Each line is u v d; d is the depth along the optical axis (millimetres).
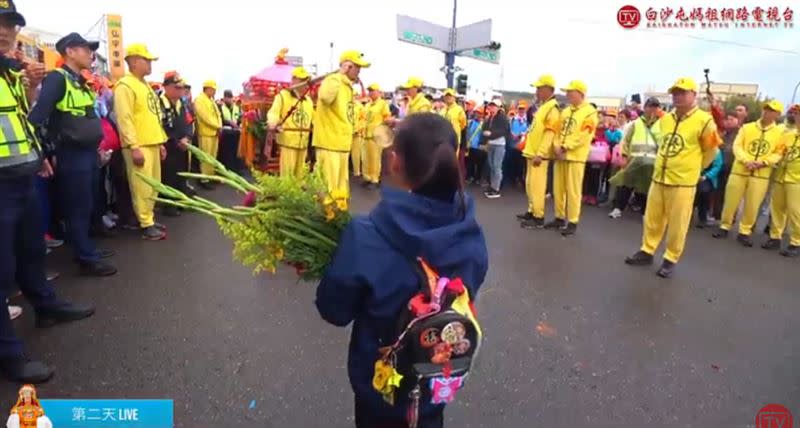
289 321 3736
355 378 1541
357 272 1357
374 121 9516
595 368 3348
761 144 6766
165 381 2910
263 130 8781
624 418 2842
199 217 6477
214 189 8328
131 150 5043
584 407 2920
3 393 2695
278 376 3029
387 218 1383
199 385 2896
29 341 3232
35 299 3365
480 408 2854
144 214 5379
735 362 3537
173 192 1712
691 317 4281
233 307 3912
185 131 6812
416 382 1416
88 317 3596
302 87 7211
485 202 9031
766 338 3953
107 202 6109
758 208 6945
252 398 2814
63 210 4168
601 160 9125
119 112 4938
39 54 6039
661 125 5289
